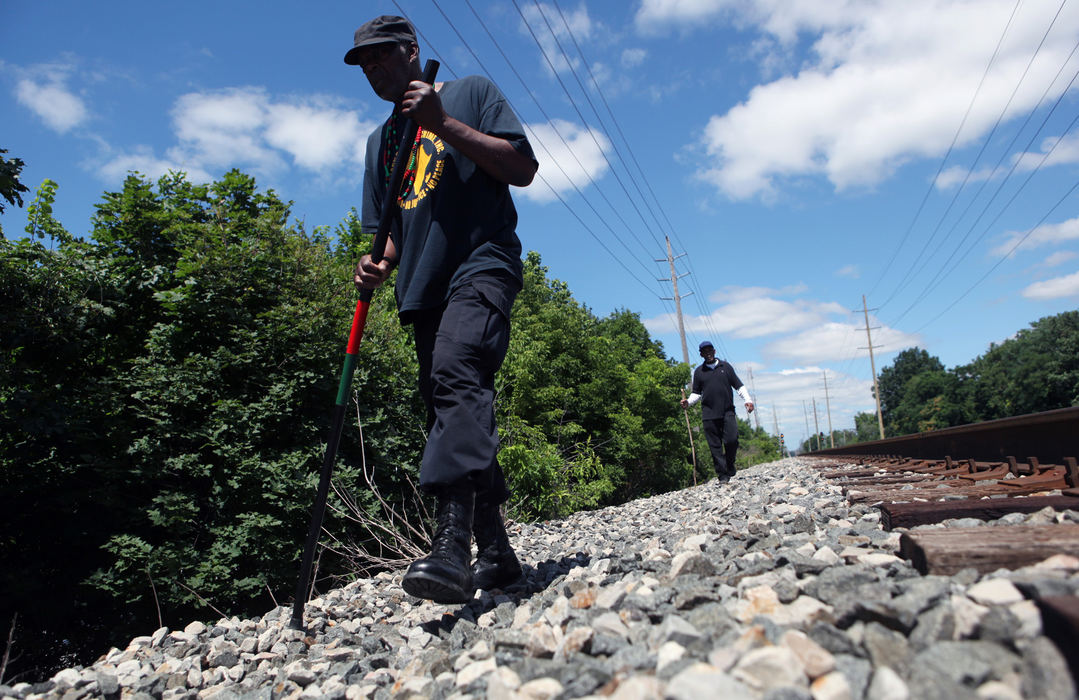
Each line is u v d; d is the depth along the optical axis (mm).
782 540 2600
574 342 14781
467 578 2258
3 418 4617
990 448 5562
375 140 2898
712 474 22281
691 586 1939
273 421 5379
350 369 2707
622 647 1551
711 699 1068
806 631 1384
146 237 6363
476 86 2568
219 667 2580
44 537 5117
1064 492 2650
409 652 2248
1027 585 1253
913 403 88250
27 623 4836
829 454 21266
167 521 4641
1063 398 66375
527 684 1385
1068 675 985
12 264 5328
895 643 1235
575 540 4809
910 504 2652
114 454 4980
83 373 5898
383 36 2502
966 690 1024
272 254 6000
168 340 5543
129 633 4809
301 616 2795
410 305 2488
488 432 2338
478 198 2518
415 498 6039
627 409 15492
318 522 2738
